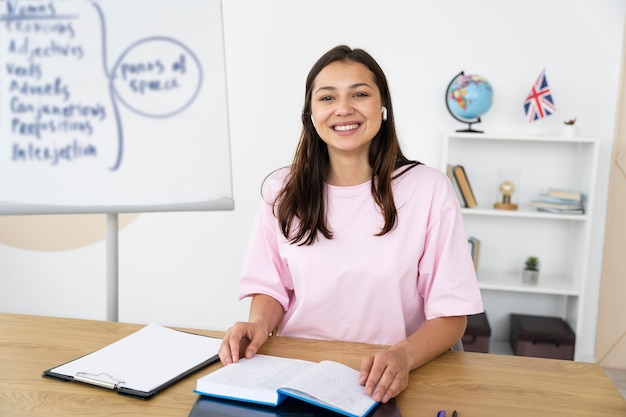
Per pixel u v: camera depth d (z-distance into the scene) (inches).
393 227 60.0
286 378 45.1
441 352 53.8
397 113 132.2
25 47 64.7
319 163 62.4
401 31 130.0
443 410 42.9
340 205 61.4
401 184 61.2
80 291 146.2
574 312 125.0
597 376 49.8
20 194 64.7
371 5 130.1
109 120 65.2
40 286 146.9
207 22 66.0
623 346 128.5
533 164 130.6
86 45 64.7
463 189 124.9
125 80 65.3
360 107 58.5
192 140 66.4
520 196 132.1
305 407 42.5
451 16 128.3
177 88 66.0
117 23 65.0
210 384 44.0
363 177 62.1
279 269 65.2
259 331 53.6
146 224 142.3
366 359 47.0
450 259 59.1
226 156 67.2
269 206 65.2
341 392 43.0
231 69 135.4
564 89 127.2
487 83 121.8
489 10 127.3
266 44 133.8
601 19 124.7
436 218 60.0
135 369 48.3
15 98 64.7
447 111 130.6
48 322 59.9
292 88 134.6
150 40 65.5
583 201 123.6
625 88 123.3
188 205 66.6
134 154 65.6
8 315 61.7
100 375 46.6
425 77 130.4
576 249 125.7
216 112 66.6
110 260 66.9
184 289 143.6
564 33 125.9
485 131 130.3
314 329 62.8
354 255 60.4
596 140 117.0
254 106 135.9
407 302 61.8
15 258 146.7
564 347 120.8
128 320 145.6
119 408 42.4
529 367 51.5
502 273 134.1
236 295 142.2
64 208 65.1
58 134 65.0
